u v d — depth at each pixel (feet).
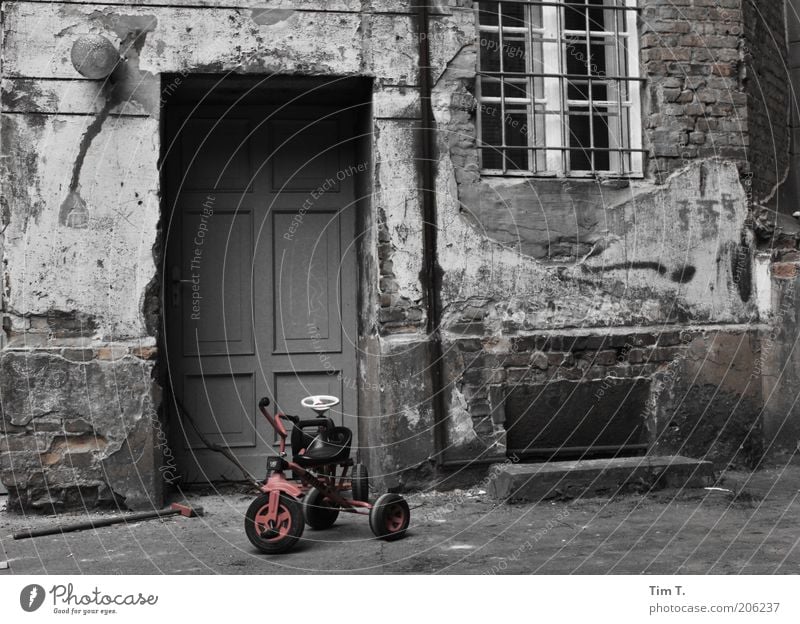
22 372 17.07
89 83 17.56
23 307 17.16
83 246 17.44
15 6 17.33
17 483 16.97
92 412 17.28
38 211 17.29
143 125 17.78
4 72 17.25
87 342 17.37
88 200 17.49
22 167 17.26
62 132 17.44
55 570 13.29
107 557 14.06
